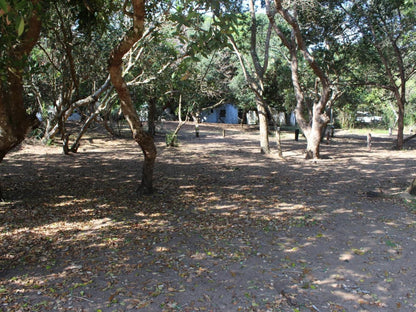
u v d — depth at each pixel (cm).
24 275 432
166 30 1274
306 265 471
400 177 1137
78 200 790
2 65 501
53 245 530
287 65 2606
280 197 860
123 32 1280
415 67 2016
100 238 562
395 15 1820
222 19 397
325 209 746
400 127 2047
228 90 2722
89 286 407
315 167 1354
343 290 405
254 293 397
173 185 984
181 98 1936
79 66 1255
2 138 591
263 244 547
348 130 3969
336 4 1680
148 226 627
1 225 604
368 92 3434
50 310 356
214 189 948
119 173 1138
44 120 1758
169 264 470
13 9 262
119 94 718
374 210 736
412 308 367
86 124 1582
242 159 1555
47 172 1114
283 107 3306
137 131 777
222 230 611
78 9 804
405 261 482
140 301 375
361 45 1820
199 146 2078
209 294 393
